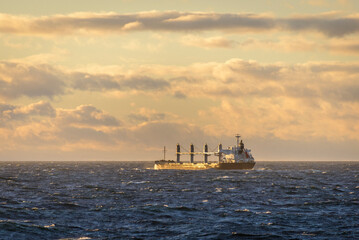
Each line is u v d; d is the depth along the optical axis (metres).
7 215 190.12
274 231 167.12
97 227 171.62
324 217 196.12
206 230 168.12
